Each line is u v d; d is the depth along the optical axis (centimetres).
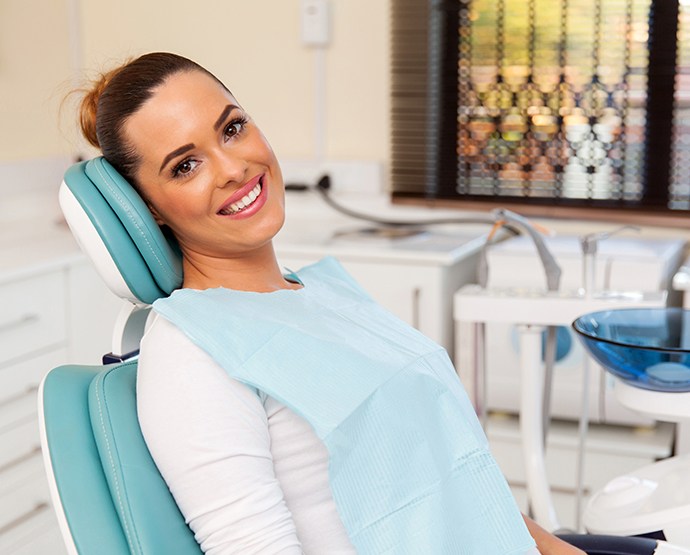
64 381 112
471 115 297
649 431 251
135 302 123
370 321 122
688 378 142
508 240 272
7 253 252
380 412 107
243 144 115
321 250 261
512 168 295
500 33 290
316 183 315
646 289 238
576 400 246
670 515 144
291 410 108
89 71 137
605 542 137
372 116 311
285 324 110
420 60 299
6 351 234
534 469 178
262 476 102
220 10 320
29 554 241
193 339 103
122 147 114
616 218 283
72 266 254
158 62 114
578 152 287
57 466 105
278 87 319
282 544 100
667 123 275
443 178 304
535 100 289
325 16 306
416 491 108
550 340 180
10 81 296
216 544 100
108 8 328
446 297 260
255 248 120
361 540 104
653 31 272
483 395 193
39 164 307
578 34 280
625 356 144
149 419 103
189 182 114
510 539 112
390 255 255
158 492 105
